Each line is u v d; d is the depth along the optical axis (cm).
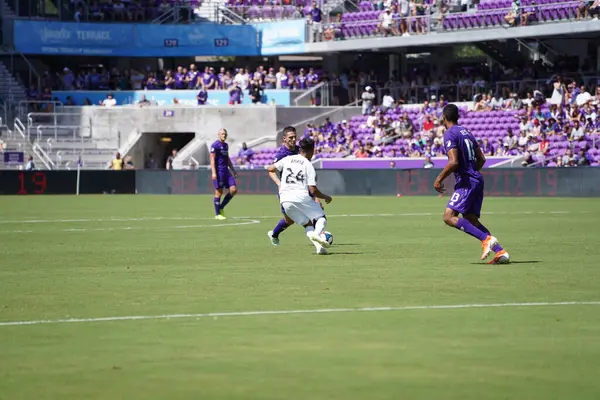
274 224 7806
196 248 5662
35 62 19038
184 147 17525
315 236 5066
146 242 6147
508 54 16700
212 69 18212
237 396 2078
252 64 19338
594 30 14512
